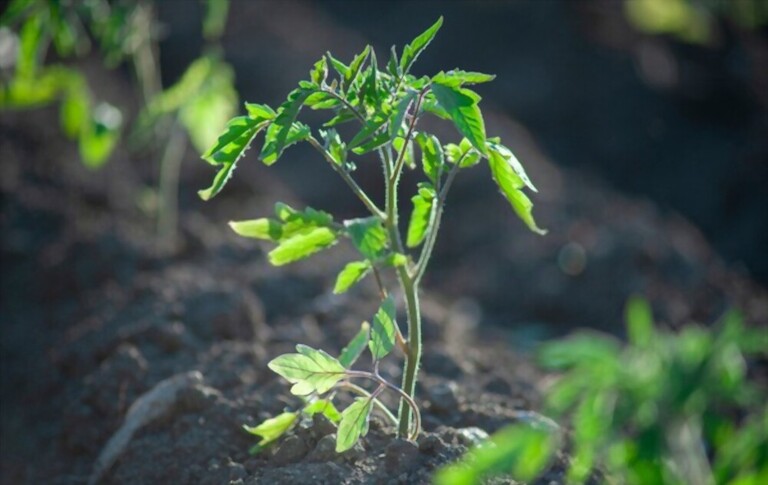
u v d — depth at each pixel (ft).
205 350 13.64
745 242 27.12
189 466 10.71
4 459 13.37
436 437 9.61
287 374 8.54
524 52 30.27
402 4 31.24
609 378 8.81
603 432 8.60
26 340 15.85
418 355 9.42
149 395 11.56
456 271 22.86
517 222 23.66
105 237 17.63
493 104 28.48
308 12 29.43
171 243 17.89
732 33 33.60
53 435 13.43
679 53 32.12
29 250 17.75
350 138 25.09
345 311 16.14
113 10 16.35
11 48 18.35
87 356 14.21
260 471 10.02
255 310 14.94
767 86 31.96
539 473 10.01
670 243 23.25
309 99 8.66
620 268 22.04
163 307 14.88
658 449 8.41
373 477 9.37
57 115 21.94
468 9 31.04
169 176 18.16
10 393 14.78
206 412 11.25
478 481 9.24
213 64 16.79
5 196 19.02
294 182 24.12
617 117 29.35
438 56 29.84
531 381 15.15
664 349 8.94
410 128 8.71
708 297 21.94
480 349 17.29
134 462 11.10
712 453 11.18
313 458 9.78
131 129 22.35
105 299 15.97
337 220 23.68
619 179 28.25
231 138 8.57
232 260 17.69
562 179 25.55
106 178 20.20
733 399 8.90
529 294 21.80
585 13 31.48
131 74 24.43
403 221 23.88
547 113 29.07
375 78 8.58
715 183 28.40
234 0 27.91
